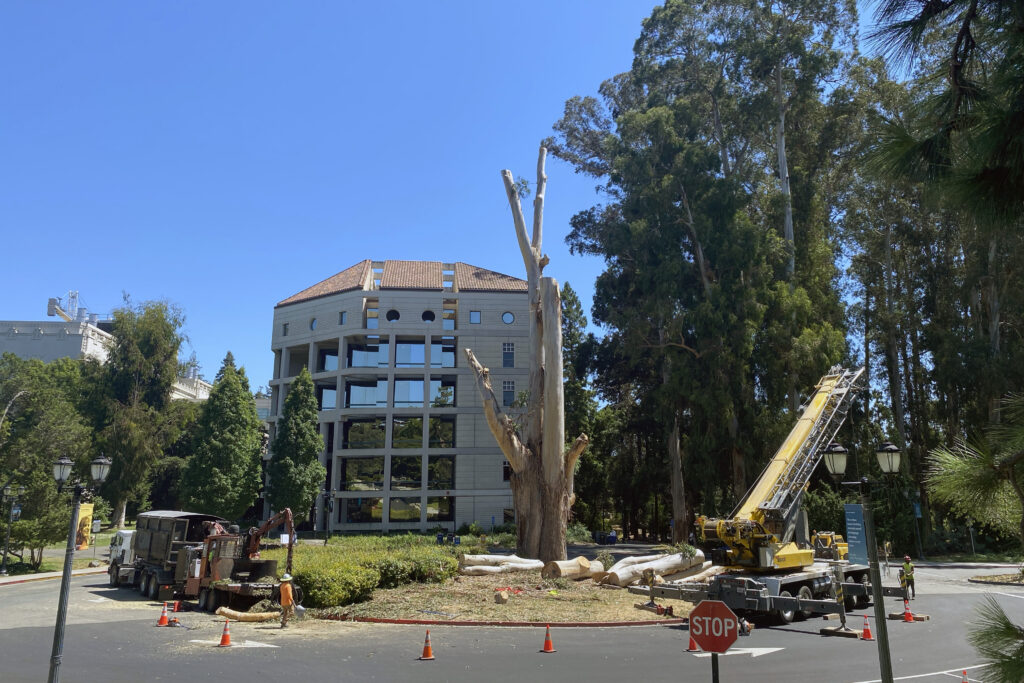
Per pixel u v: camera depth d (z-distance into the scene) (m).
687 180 43.25
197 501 50.09
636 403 57.47
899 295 50.25
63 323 76.44
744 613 19.81
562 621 18.25
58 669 9.87
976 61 3.84
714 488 39.41
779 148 44.88
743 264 40.56
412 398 56.88
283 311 61.34
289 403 52.34
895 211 47.19
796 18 44.12
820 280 44.22
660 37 46.91
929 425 48.53
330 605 19.66
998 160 3.60
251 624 17.80
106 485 54.81
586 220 50.81
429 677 11.95
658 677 12.05
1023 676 3.39
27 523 30.70
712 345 40.78
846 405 25.84
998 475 3.62
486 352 56.84
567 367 56.53
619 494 59.28
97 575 31.59
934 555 41.62
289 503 49.94
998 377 39.44
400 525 53.78
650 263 44.66
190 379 97.06
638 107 51.25
